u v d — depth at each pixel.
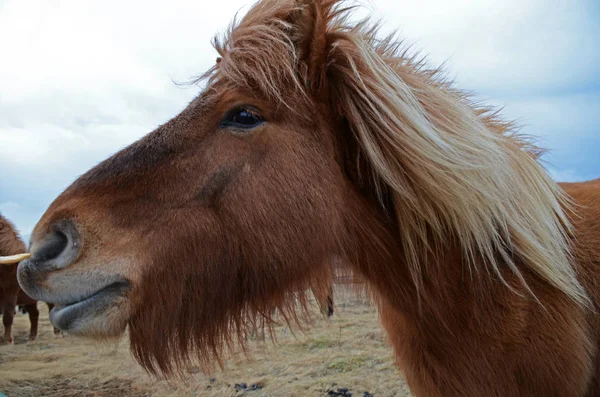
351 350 2.05
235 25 0.79
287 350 2.11
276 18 0.69
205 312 0.66
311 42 0.67
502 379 0.67
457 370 0.69
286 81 0.67
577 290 0.66
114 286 0.62
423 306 0.69
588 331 0.67
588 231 0.72
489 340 0.67
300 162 0.66
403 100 0.65
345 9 0.73
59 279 0.60
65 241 0.62
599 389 0.67
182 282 0.64
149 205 0.64
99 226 0.62
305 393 1.64
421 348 0.72
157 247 0.63
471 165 0.65
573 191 0.82
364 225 0.70
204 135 0.66
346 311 2.79
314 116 0.67
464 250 0.66
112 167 0.65
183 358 0.68
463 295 0.68
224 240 0.65
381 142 0.67
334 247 0.68
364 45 0.68
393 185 0.66
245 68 0.66
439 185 0.65
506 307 0.66
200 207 0.65
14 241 3.01
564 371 0.65
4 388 1.97
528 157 0.72
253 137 0.65
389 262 0.71
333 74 0.69
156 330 0.64
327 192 0.66
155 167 0.65
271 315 0.70
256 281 0.66
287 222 0.65
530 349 0.65
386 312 0.80
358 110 0.67
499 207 0.66
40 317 4.14
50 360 2.43
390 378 1.71
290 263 0.66
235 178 0.65
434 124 0.67
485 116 0.78
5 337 2.99
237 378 1.84
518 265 0.68
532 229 0.67
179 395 1.76
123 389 1.93
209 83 0.71
